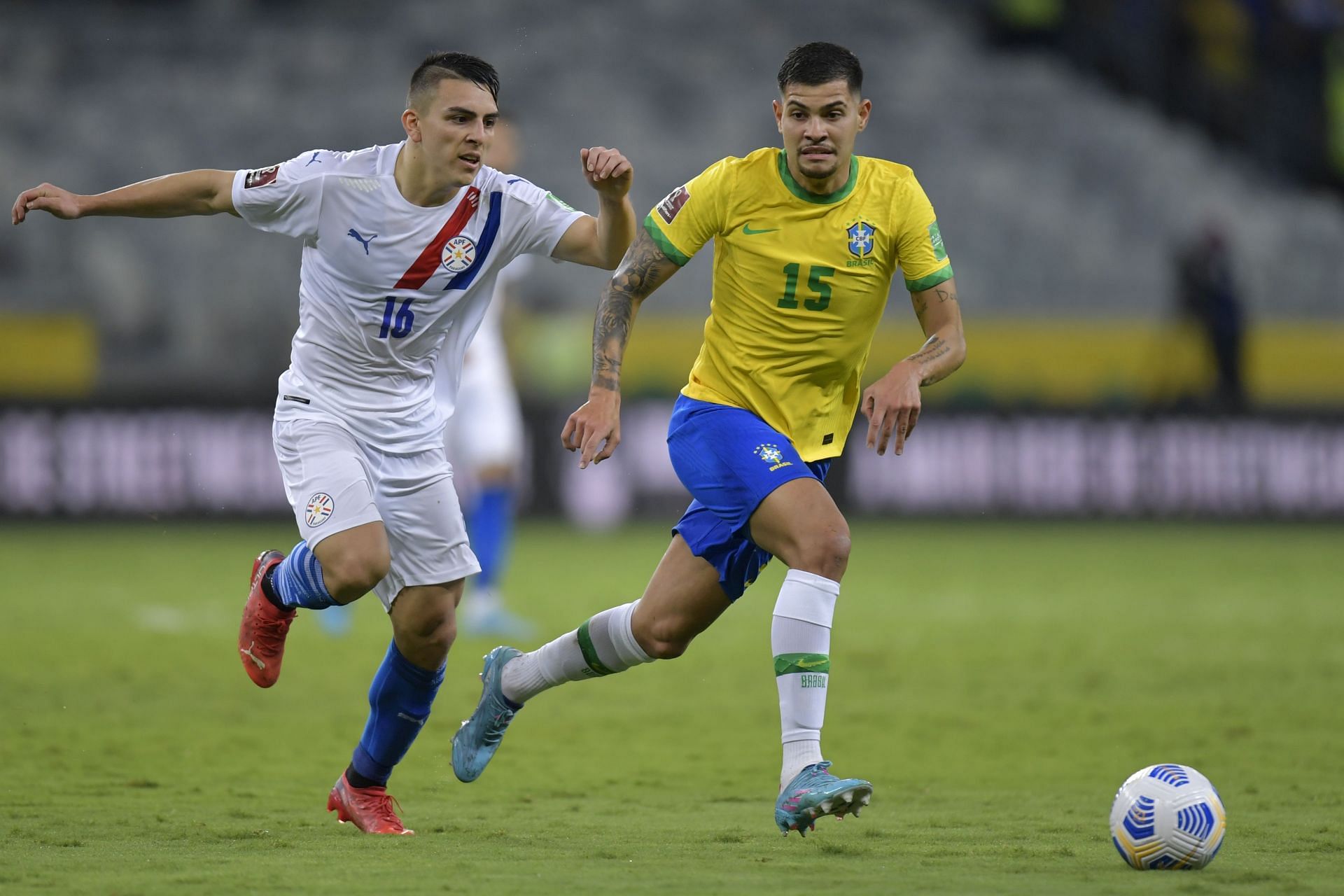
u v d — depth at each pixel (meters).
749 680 31.77
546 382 76.69
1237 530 70.06
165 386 75.62
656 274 17.48
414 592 17.42
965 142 95.19
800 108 16.70
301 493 17.23
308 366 17.64
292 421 17.59
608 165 16.80
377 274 17.14
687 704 28.59
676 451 17.84
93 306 79.31
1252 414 71.50
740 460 17.08
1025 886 13.66
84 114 88.19
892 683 31.03
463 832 17.11
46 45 92.88
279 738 24.33
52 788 19.83
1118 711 27.66
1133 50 102.44
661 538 63.03
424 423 17.72
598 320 17.47
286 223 17.25
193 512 64.62
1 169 83.06
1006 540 65.56
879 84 97.94
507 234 17.59
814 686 16.34
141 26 95.50
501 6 99.50
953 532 68.69
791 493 16.72
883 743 24.52
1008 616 42.16
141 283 80.56
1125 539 65.81
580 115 91.12
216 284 81.31
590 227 17.75
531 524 68.50
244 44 94.75
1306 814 18.41
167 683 29.89
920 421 71.00
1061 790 20.58
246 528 64.81
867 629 39.62
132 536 62.78
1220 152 101.00
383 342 17.39
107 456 64.25
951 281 17.58
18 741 23.48
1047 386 81.50
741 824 17.81
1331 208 96.38
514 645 35.00
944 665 33.53
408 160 16.98
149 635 36.78
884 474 71.00
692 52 97.50
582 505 68.75
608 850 15.69
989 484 71.00
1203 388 76.62
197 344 78.88
